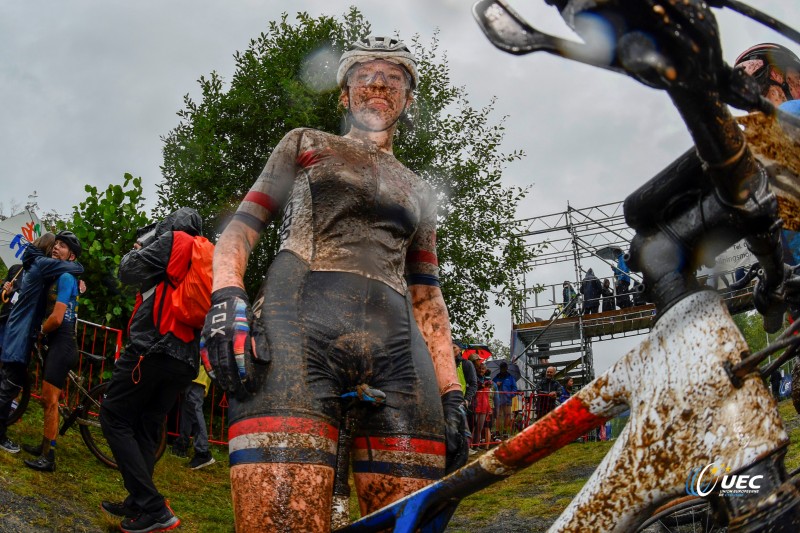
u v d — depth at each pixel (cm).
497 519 587
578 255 1936
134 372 472
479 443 1030
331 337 222
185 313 477
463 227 1304
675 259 159
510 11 129
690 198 158
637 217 164
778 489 140
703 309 154
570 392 1280
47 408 543
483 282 1327
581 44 125
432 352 264
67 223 864
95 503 514
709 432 145
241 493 204
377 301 235
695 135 133
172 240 491
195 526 545
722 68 126
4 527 432
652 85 123
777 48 232
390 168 254
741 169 137
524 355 1916
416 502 192
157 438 505
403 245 253
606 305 1894
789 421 677
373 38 271
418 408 230
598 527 156
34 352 580
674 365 153
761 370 148
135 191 870
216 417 894
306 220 240
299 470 202
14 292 614
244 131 1193
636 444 154
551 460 822
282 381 210
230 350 209
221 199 1144
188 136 1190
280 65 1208
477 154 1345
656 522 283
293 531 197
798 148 154
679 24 117
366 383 225
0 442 549
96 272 807
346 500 221
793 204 155
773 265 160
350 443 227
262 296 230
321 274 232
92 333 800
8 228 830
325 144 249
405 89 268
